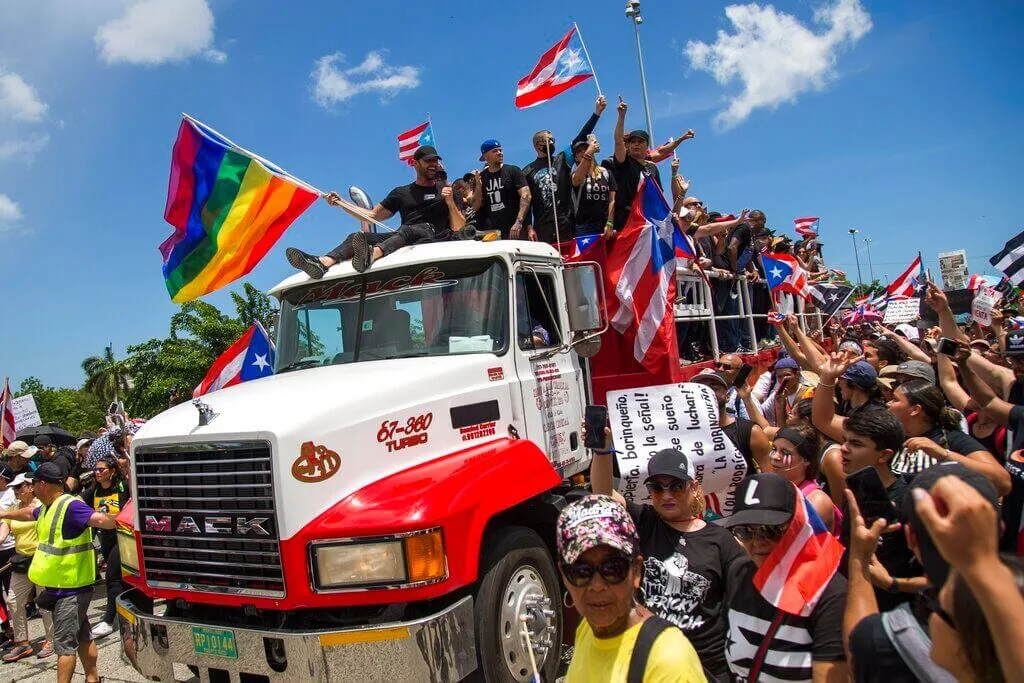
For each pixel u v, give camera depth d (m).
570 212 8.13
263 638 4.25
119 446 8.77
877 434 3.66
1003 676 1.76
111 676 6.83
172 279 7.52
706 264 8.73
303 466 4.27
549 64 8.78
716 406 4.46
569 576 2.56
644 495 4.35
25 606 8.19
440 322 5.59
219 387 8.80
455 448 4.99
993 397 5.12
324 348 5.98
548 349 5.99
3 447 13.91
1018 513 4.44
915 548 2.21
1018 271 8.80
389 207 7.64
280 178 7.07
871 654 2.19
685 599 3.36
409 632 4.04
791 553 2.76
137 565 4.92
